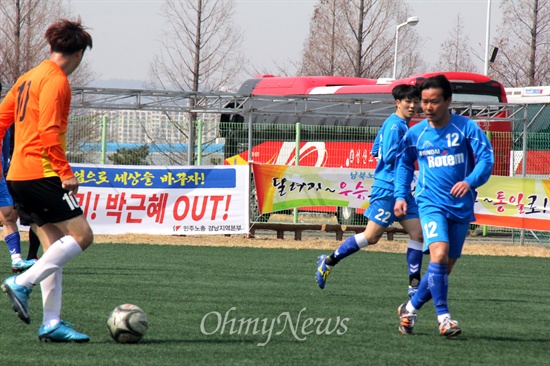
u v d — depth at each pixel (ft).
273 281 121.80
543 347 74.64
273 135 236.84
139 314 71.46
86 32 70.44
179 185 196.24
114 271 129.80
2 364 62.23
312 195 203.72
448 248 77.36
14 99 72.38
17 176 69.87
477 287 123.44
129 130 209.77
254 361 65.26
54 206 69.87
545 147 248.73
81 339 71.10
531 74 405.80
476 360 67.87
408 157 81.05
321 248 191.52
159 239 194.18
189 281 119.14
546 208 200.64
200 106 214.69
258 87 310.04
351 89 273.75
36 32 393.09
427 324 85.97
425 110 77.82
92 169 192.03
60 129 68.28
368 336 77.87
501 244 219.00
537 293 117.70
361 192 205.26
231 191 198.70
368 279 128.26
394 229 217.97
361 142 240.94
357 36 422.82
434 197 78.33
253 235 205.57
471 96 252.83
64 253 70.33
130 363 63.31
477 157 77.10
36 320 81.76
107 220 192.95
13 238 124.26
